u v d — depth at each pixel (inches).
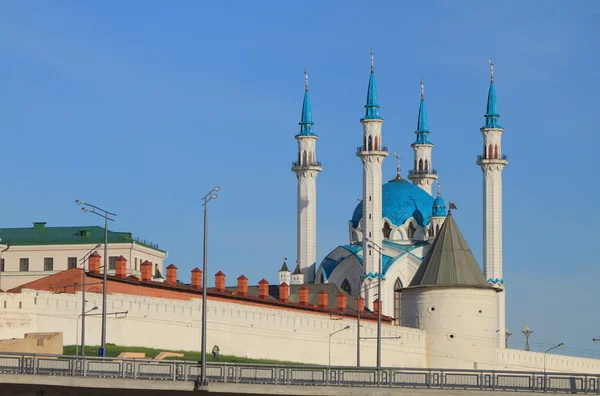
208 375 4650.6
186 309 7544.3
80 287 7377.0
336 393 4741.6
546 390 4965.6
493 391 4921.3
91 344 7003.0
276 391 4653.1
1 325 6579.7
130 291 7554.1
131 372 4512.8
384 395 4805.6
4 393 4352.9
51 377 4303.6
